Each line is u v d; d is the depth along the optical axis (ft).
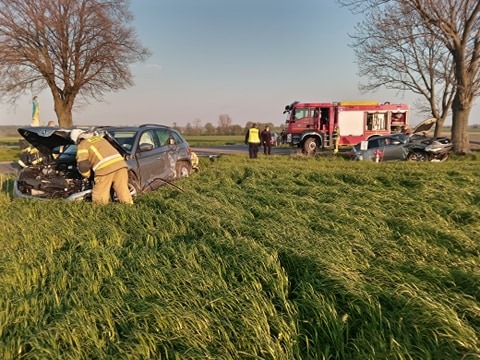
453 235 13.93
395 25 60.18
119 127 26.25
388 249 12.89
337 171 33.99
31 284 11.03
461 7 55.67
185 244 13.55
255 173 33.55
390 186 27.40
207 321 8.52
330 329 8.40
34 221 17.30
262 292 10.00
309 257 11.66
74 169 22.61
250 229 15.05
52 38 73.77
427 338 7.79
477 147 80.12
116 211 18.29
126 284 10.80
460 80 58.08
